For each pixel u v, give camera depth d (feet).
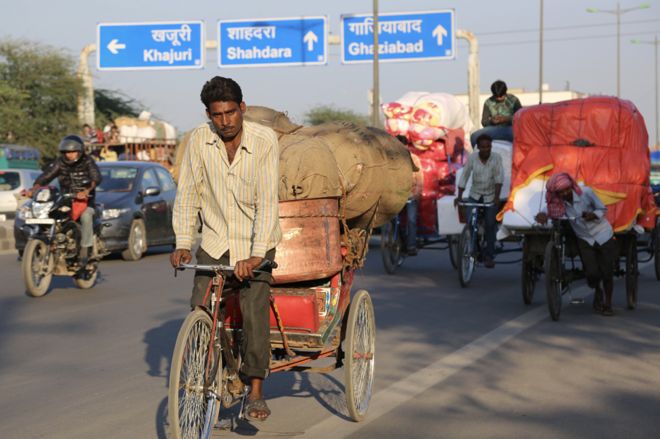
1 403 20.15
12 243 63.16
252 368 16.34
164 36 114.93
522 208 34.94
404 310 33.71
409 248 47.57
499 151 46.57
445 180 53.52
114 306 34.65
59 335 28.55
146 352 25.88
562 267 32.37
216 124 15.72
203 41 114.73
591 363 24.18
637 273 34.99
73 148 37.81
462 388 21.39
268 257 16.49
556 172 34.86
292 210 17.93
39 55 162.09
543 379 22.27
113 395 20.84
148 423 18.44
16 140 158.92
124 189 53.93
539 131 35.63
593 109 35.01
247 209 16.25
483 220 42.32
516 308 34.42
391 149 23.08
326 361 24.67
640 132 35.01
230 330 17.24
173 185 59.06
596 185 34.24
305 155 18.02
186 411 15.38
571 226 32.60
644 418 18.63
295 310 17.48
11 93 155.43
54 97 161.58
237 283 16.72
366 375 19.51
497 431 17.71
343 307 18.79
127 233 51.88
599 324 30.71
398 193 23.16
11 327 29.99
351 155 21.04
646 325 30.48
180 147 20.66
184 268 15.94
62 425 18.33
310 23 113.39
